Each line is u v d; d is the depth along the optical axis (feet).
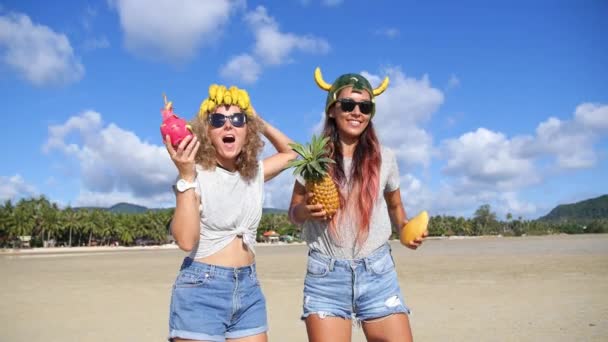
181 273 12.84
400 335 14.08
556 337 26.89
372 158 14.55
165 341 29.73
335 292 14.21
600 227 617.62
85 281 69.62
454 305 39.75
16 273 88.69
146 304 45.06
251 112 13.57
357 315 14.57
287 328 32.42
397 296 14.32
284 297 48.19
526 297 42.60
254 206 13.35
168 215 399.44
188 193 11.92
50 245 355.36
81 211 372.58
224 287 12.63
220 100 12.98
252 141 13.51
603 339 26.07
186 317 12.44
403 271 74.08
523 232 589.32
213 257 12.74
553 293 44.34
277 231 471.21
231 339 13.10
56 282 68.74
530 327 29.73
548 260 88.07
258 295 13.39
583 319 31.58
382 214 14.51
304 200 15.11
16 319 37.60
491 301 41.14
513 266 76.64
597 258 89.51
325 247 14.38
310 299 14.40
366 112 14.39
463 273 67.56
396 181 15.53
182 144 11.60
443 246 215.92
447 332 29.37
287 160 15.20
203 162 12.75
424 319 33.94
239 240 13.08
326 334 14.11
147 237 397.19
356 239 14.11
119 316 38.50
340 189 14.33
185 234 11.84
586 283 50.75
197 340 12.32
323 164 13.62
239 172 13.41
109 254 213.05
